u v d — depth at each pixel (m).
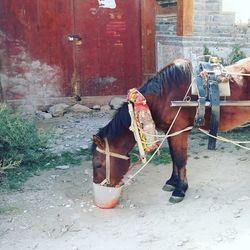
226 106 3.70
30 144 4.79
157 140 3.65
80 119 6.72
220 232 3.34
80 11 7.09
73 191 4.18
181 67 3.71
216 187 4.13
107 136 3.62
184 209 3.72
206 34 6.40
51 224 3.55
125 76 7.50
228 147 5.21
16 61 6.97
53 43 7.07
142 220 3.59
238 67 3.86
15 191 4.15
